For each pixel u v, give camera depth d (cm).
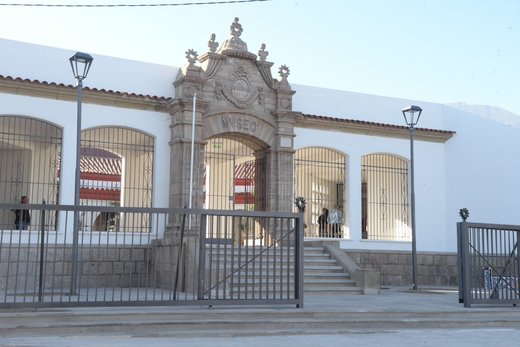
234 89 1977
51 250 1714
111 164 2419
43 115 1777
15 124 1838
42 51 1816
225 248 1191
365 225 2286
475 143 2417
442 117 2436
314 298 1562
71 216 1775
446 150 2408
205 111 1922
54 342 912
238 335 1036
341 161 2248
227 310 1156
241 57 1994
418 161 2352
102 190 2388
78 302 1064
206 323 1067
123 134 1958
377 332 1112
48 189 1830
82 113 1830
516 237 1486
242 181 2330
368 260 2147
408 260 2217
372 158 2316
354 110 2266
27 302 1046
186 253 1563
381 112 2317
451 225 2375
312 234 2209
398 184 2345
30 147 1981
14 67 1772
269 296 1503
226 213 1188
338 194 2244
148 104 1908
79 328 996
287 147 2042
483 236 1448
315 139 2166
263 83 2034
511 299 1429
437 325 1207
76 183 1478
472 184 2400
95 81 1872
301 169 2211
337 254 1928
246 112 1983
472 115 2425
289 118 2052
